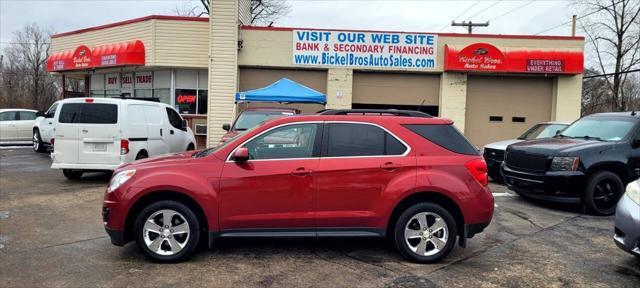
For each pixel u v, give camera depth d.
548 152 8.21
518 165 8.80
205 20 16.86
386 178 5.17
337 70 16.25
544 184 8.15
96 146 9.75
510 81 16.69
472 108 16.69
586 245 6.10
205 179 5.07
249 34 16.25
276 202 5.11
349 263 5.21
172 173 5.06
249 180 5.08
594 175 7.99
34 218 7.05
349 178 5.14
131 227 5.19
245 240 6.03
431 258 5.19
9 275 4.65
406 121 5.42
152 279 4.61
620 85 32.34
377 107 16.67
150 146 10.66
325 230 5.17
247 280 4.65
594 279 4.85
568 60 15.80
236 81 16.14
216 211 5.05
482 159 5.41
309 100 13.47
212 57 16.03
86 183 10.20
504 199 9.31
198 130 17.25
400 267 5.10
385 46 16.17
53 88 53.12
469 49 15.73
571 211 8.26
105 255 5.34
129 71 19.03
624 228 4.97
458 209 5.29
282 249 5.68
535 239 6.36
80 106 9.77
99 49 17.92
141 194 5.01
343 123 5.35
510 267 5.18
